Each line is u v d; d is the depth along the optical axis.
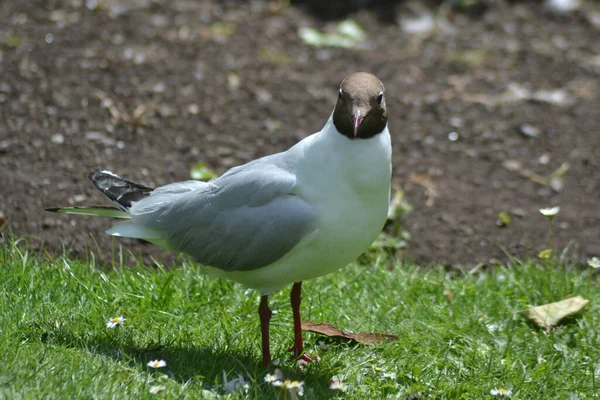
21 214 10.96
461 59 17.12
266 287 8.14
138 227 8.46
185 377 7.75
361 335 8.90
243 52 16.23
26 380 6.99
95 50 15.21
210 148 12.99
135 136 13.00
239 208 7.83
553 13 19.34
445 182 13.02
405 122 14.60
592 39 18.34
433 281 10.26
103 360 7.66
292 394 7.27
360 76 7.56
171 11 17.33
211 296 9.44
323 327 8.95
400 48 17.53
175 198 8.27
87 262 10.02
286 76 15.56
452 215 12.20
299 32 17.50
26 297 8.77
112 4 16.97
